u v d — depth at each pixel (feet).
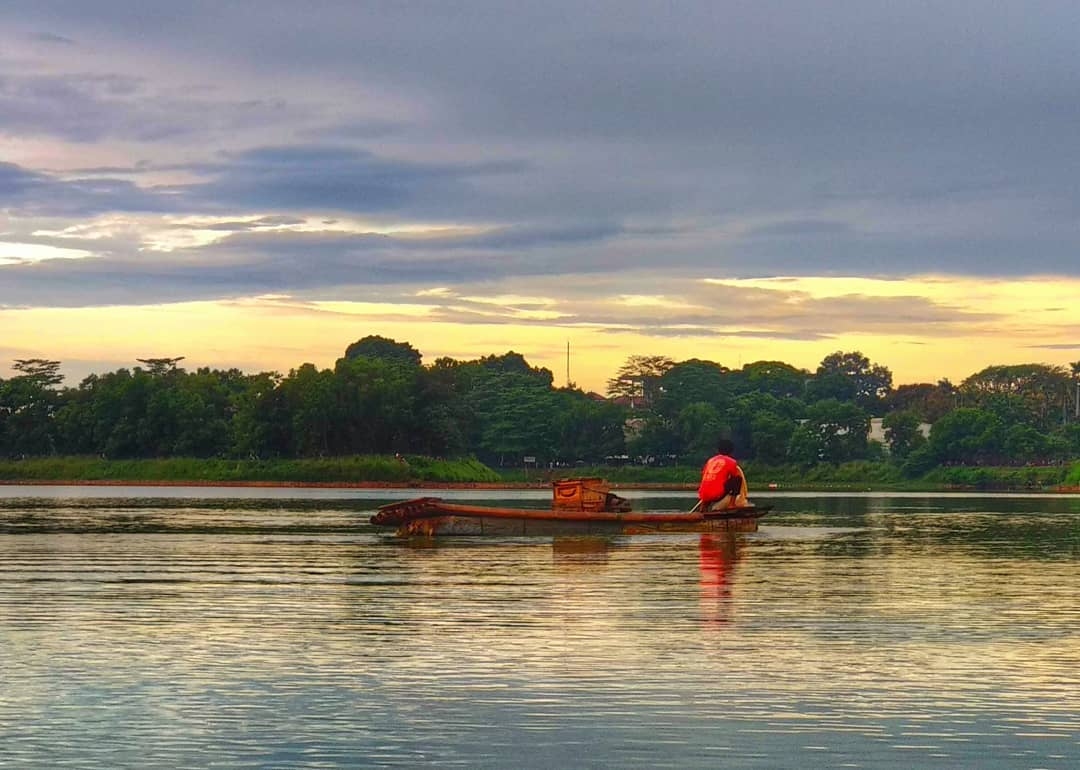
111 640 77.46
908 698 62.75
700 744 55.26
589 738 56.03
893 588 104.01
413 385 532.73
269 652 73.41
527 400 579.89
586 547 146.20
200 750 54.34
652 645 75.51
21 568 119.24
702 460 589.73
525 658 71.56
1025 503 318.65
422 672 68.03
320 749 54.49
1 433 522.88
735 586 104.47
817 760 53.21
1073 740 55.93
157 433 509.76
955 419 584.40
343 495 356.38
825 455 598.34
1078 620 85.97
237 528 179.93
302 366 518.37
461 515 162.40
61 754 53.88
